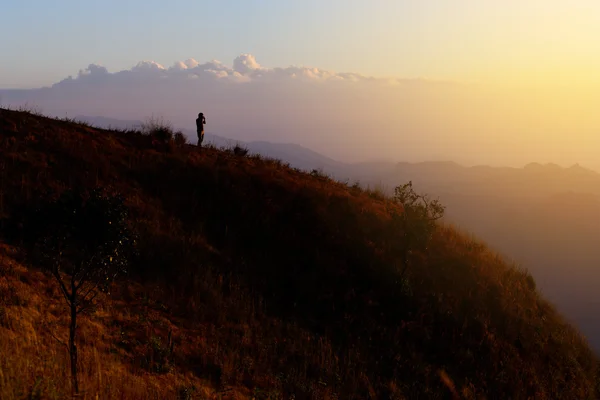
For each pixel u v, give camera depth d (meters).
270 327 14.98
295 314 15.98
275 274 17.52
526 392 14.87
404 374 14.46
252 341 14.05
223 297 15.74
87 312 12.18
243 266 17.44
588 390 15.98
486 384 14.77
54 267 9.27
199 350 12.88
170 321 13.78
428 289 17.97
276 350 13.98
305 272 17.83
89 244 8.73
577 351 17.83
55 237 8.61
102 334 11.70
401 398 13.41
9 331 9.66
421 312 16.86
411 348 15.45
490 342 16.16
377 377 14.03
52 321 11.25
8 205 15.87
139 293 14.54
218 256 17.53
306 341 14.73
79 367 9.25
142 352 11.62
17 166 17.95
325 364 13.83
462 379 14.82
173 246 17.08
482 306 17.72
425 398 13.79
